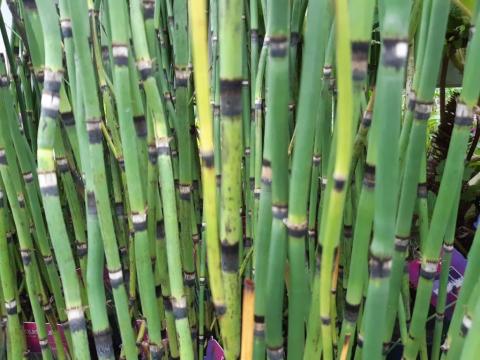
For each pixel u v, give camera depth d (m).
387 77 0.10
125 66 0.14
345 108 0.10
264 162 0.14
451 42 0.38
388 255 0.12
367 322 0.13
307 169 0.13
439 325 0.22
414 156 0.15
